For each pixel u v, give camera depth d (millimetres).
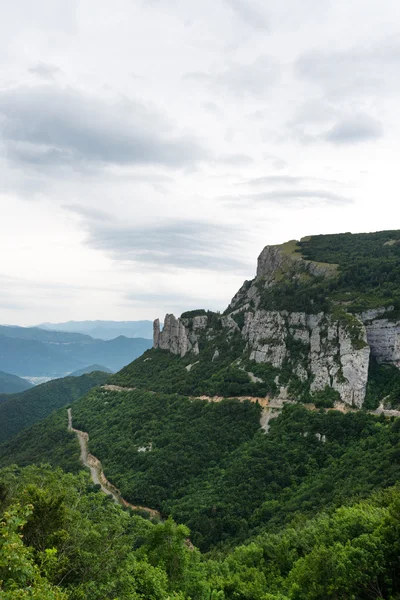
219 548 80938
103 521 48406
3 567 27953
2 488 48406
